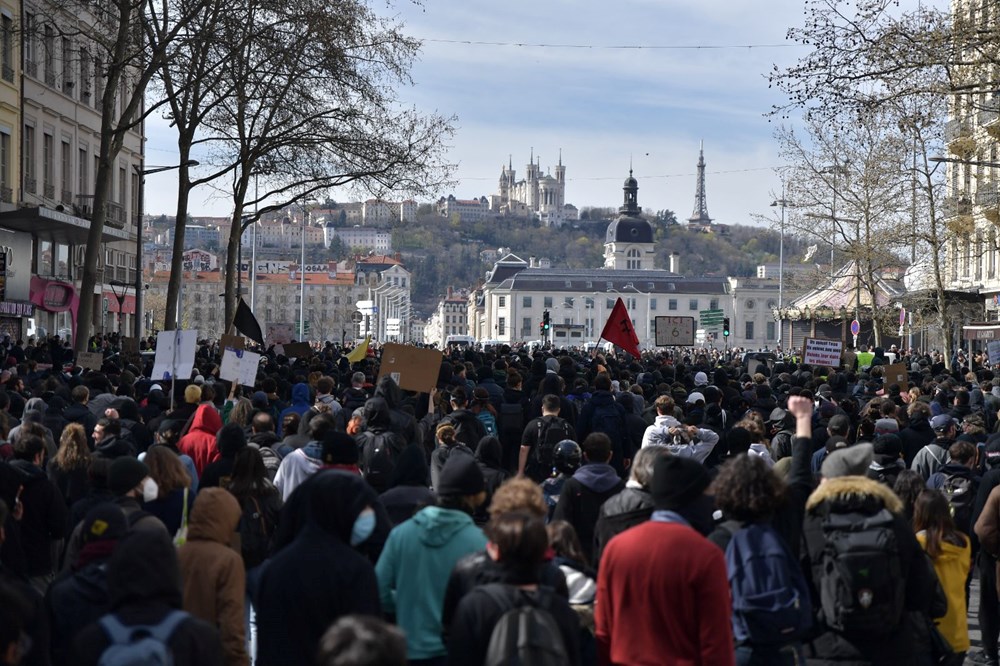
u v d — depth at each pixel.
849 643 6.49
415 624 6.52
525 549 5.33
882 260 49.81
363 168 40.94
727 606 5.68
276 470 11.11
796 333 69.56
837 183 48.47
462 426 13.22
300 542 6.02
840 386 21.28
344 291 199.25
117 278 60.47
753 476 6.34
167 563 5.15
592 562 8.09
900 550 6.50
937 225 44.16
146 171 39.84
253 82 37.41
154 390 16.58
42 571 9.05
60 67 49.19
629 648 5.71
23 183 45.34
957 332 52.97
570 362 19.77
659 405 12.64
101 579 6.33
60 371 23.61
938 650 7.09
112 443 9.77
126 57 35.41
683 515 6.86
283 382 18.94
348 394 16.19
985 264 53.28
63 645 6.30
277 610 5.91
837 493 6.53
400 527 6.70
